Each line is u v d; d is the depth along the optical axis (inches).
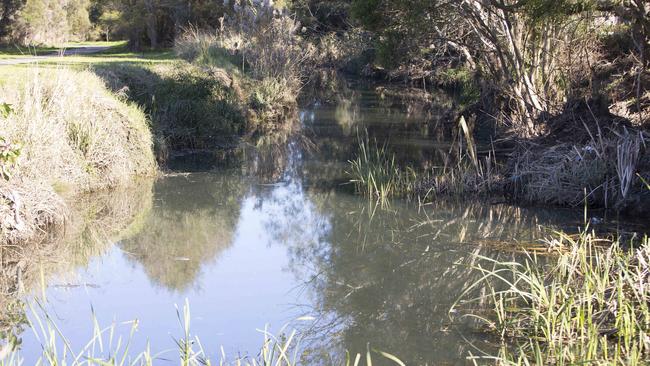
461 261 364.8
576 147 493.7
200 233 427.5
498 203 483.8
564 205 472.4
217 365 247.1
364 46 1370.6
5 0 1600.6
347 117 978.1
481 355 252.4
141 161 561.6
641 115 545.0
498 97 752.3
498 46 644.7
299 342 272.2
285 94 992.9
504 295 311.3
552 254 361.4
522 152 539.8
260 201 509.0
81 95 526.9
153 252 388.2
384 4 657.0
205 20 1555.1
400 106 1105.4
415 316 295.7
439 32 721.6
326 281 342.0
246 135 799.1
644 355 233.8
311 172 609.9
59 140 473.1
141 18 1508.4
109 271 354.3
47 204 405.1
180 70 770.8
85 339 268.8
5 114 383.2
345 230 430.6
